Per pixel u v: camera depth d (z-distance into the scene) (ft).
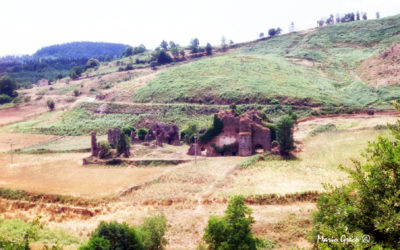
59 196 164.04
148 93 448.65
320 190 149.89
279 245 116.37
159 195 160.76
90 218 144.87
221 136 242.17
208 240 95.81
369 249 44.70
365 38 570.46
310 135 249.75
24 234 63.10
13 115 456.04
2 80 566.77
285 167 188.55
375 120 264.52
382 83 382.01
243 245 90.53
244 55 592.19
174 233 127.95
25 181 190.90
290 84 408.87
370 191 49.42
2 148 298.76
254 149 233.35
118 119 383.24
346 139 224.74
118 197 162.71
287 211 138.62
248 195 151.12
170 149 258.16
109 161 228.22
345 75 448.24
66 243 116.26
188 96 410.11
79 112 424.05
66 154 267.39
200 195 158.61
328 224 53.78
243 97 376.27
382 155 50.31
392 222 43.80
